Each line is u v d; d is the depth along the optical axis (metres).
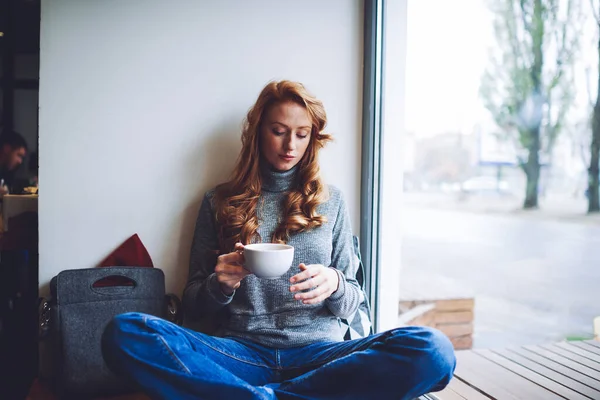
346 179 1.77
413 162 8.35
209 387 1.01
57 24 1.53
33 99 4.22
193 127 1.64
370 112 1.74
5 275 1.90
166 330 1.07
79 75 1.55
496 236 5.09
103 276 1.48
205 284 1.32
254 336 1.35
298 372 1.28
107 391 1.45
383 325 1.95
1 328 1.87
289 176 1.48
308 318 1.37
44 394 1.48
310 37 1.71
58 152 1.55
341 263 1.48
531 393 1.68
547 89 2.91
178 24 1.61
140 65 1.59
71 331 1.42
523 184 5.01
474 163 7.50
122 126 1.59
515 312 2.97
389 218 1.92
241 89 1.67
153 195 1.63
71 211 1.57
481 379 1.80
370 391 1.07
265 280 1.38
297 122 1.40
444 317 2.98
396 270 1.94
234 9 1.65
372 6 1.71
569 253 2.74
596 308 2.54
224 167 1.67
